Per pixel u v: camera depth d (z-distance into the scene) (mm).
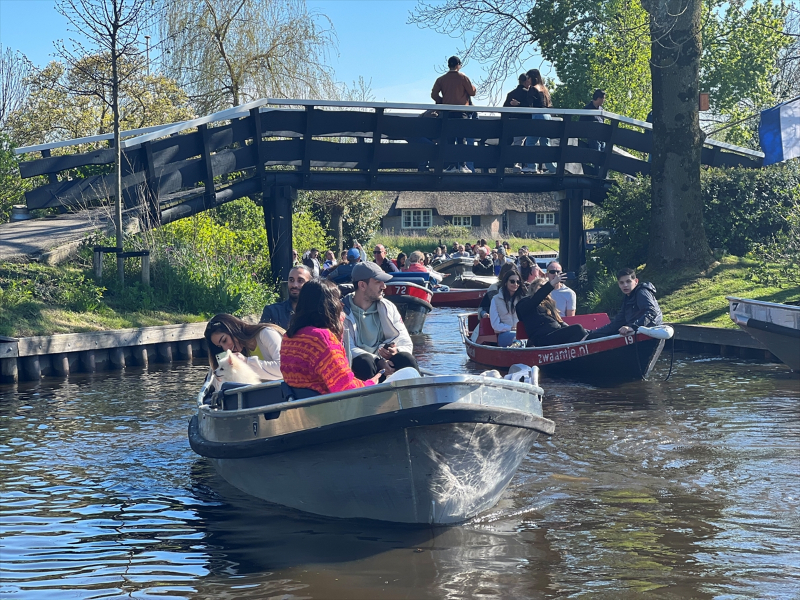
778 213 18375
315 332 5535
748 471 6621
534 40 20531
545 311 11680
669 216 17641
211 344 6863
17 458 7457
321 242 33969
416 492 5352
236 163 18828
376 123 19016
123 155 16797
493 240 64438
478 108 19125
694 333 14109
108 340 13656
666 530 5352
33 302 14039
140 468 7105
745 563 4781
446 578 4625
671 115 17547
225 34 30547
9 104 35312
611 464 6906
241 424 5871
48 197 16453
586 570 4715
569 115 19906
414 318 17312
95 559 5008
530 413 5543
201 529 5539
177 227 19484
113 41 15820
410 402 5066
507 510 5812
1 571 4824
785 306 11320
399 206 70938
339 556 4992
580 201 21172
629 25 29109
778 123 16438
